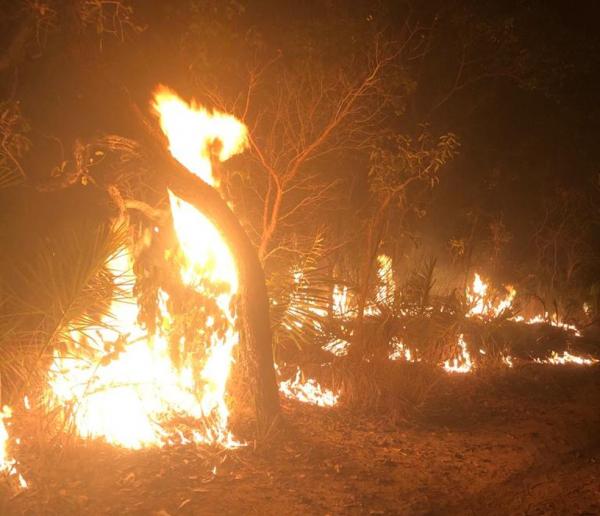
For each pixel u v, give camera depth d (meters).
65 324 6.41
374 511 5.56
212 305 7.00
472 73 16.42
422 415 8.25
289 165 8.55
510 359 11.39
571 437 7.77
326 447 6.85
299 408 7.92
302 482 6.00
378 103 10.21
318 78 9.34
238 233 6.78
